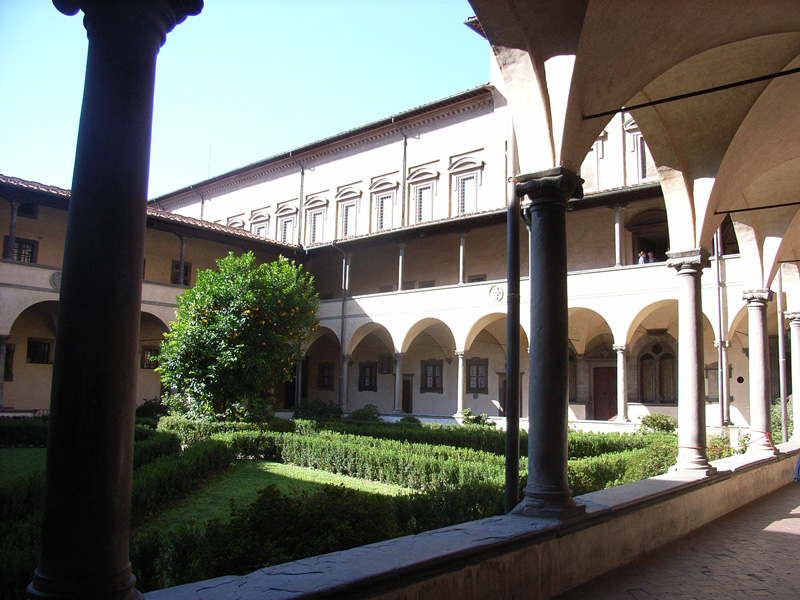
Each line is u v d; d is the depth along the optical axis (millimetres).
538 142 6184
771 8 6730
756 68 8094
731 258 20141
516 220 6602
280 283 20750
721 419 20047
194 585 3424
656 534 7062
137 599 2979
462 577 4309
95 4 3209
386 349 34469
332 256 33625
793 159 11023
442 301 27141
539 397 5801
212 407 19250
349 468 13961
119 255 3072
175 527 8859
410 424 22844
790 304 15602
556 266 5969
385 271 33125
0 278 22875
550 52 6059
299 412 29359
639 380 25641
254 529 4996
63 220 28156
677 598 5301
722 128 8906
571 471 9133
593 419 26516
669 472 8953
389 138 33438
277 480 13047
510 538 4730
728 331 20094
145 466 10484
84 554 2824
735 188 10062
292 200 37719
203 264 32719
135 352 3129
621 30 6156
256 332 19516
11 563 4480
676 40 6910
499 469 10578
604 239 26016
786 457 12703
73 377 2922
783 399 16281
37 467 14531
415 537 4688
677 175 9352
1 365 22688
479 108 30156
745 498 10164
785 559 6609
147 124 3275
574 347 27141
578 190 6262
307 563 3895
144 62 3268
